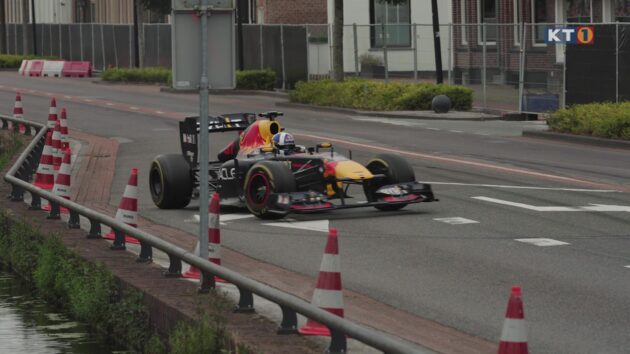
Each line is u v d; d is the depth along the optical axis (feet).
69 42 251.80
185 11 43.24
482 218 63.72
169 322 40.50
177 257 44.70
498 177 81.41
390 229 60.59
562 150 99.76
